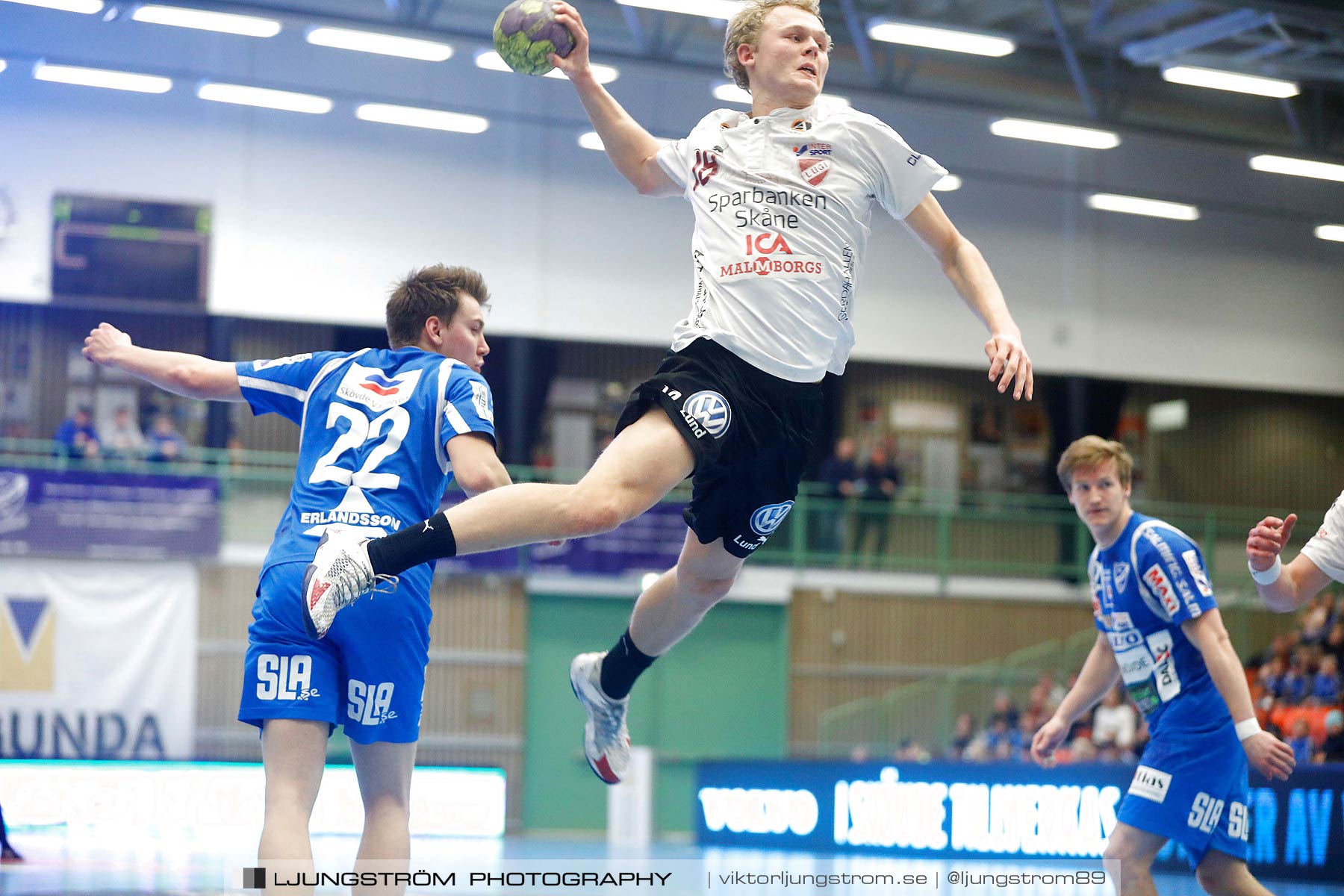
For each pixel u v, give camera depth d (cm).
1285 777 420
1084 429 2081
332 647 335
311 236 1844
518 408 1897
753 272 332
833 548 1881
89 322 1780
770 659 1861
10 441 1639
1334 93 1861
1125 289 2122
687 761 1814
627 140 381
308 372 369
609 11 1631
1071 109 1833
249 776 1204
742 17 360
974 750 1590
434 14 1536
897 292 2055
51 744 1521
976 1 1633
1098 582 478
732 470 332
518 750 1767
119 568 1563
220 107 1820
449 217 1898
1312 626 1448
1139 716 1439
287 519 347
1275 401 2170
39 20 1725
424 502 350
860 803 1266
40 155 1755
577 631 1816
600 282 1947
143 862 775
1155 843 448
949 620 1895
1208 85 1652
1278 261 2188
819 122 346
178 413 1803
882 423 2045
